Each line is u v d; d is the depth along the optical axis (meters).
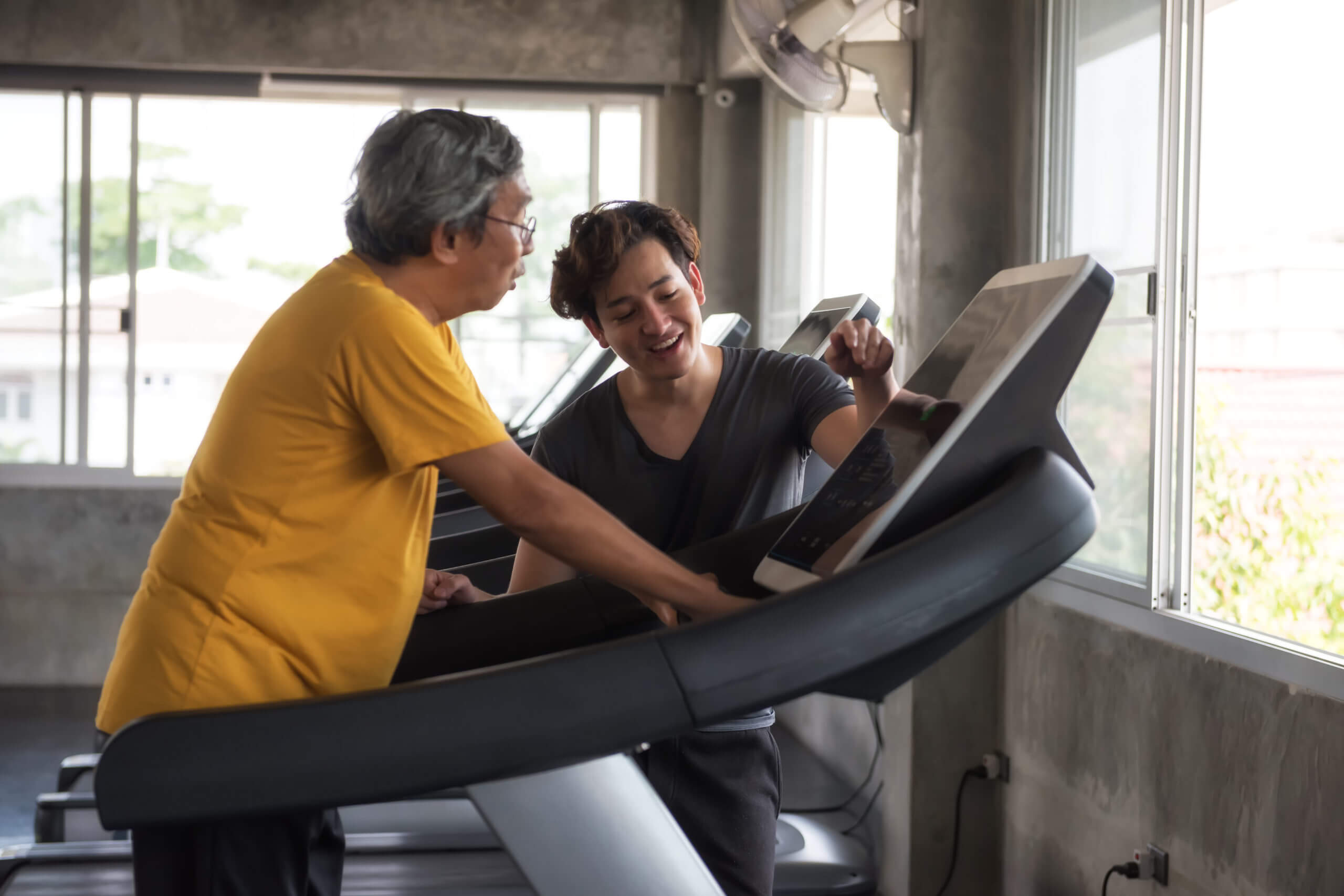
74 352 5.57
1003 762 2.99
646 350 1.64
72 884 2.44
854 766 4.08
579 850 1.15
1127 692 2.43
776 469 1.76
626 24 5.49
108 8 5.25
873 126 4.79
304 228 5.85
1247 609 2.92
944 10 2.97
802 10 2.92
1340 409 3.00
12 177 5.51
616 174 5.69
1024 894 2.87
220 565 1.18
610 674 1.05
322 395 1.17
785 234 5.23
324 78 5.45
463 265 1.26
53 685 5.53
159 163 5.64
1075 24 2.71
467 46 5.40
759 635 1.05
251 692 1.18
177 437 5.68
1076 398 2.73
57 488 5.51
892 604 1.06
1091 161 2.64
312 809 1.03
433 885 2.55
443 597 1.59
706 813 1.77
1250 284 3.23
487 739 1.03
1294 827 1.90
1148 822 2.34
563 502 1.15
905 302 3.10
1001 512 1.09
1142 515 2.43
